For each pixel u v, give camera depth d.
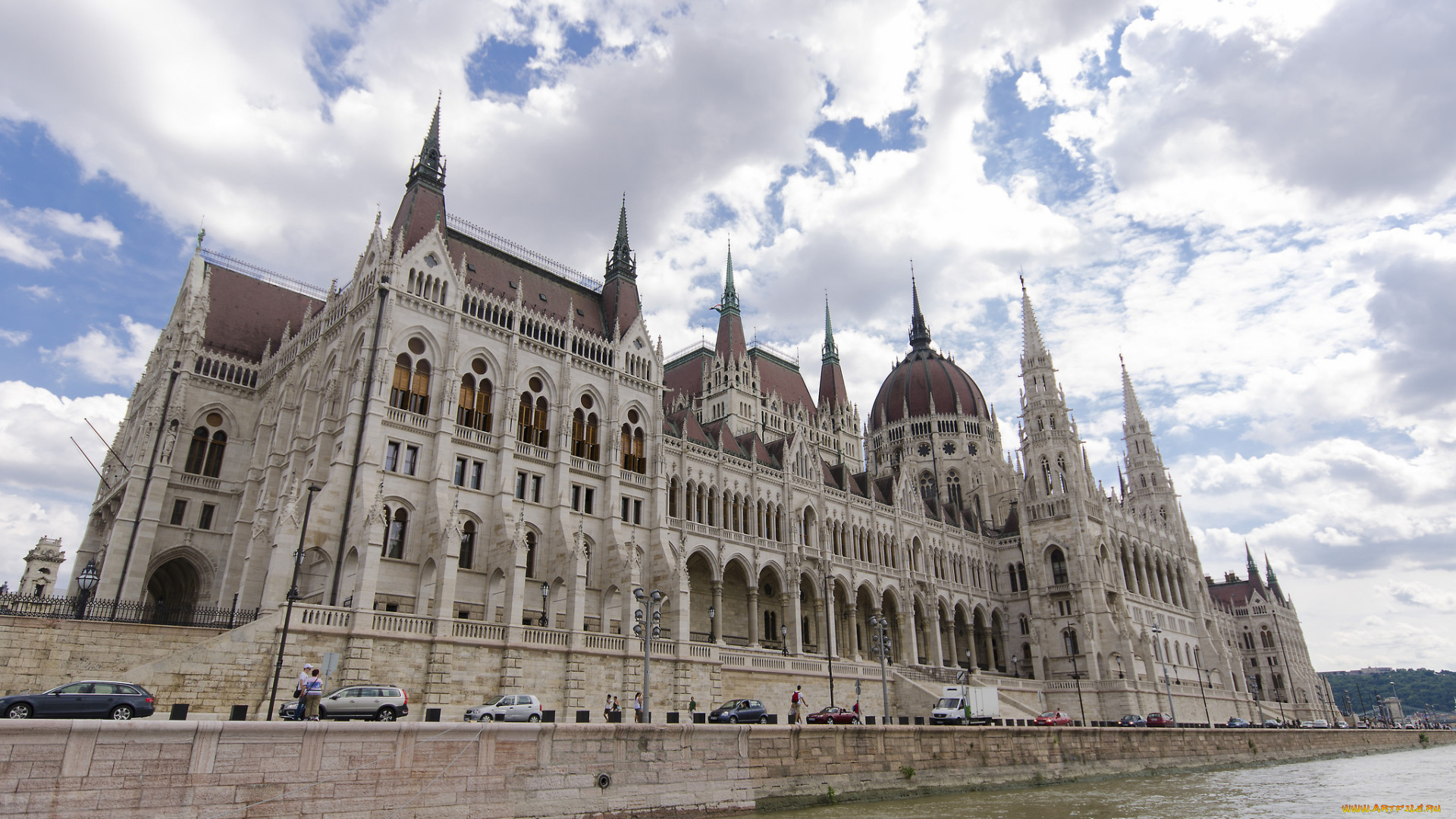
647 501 71.56
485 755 30.81
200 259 79.25
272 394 70.88
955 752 49.94
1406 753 107.00
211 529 68.50
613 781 33.97
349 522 53.16
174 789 24.58
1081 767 58.81
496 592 57.16
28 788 22.62
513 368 64.38
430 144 71.00
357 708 36.31
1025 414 118.56
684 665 59.34
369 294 60.53
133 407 80.88
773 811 39.03
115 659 40.91
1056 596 108.31
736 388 107.94
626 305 79.81
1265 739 83.00
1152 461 148.00
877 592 94.38
